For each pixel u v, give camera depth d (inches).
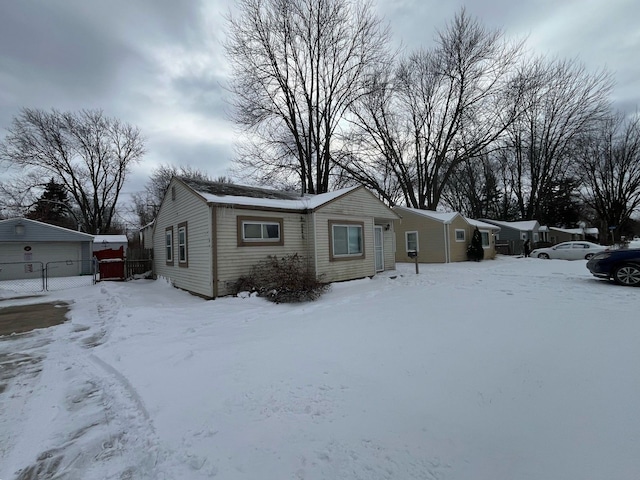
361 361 149.4
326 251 439.8
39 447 101.5
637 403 103.8
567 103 1121.4
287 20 808.9
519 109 959.0
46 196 1184.8
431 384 123.5
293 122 873.5
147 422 111.3
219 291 352.5
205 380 137.7
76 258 705.0
